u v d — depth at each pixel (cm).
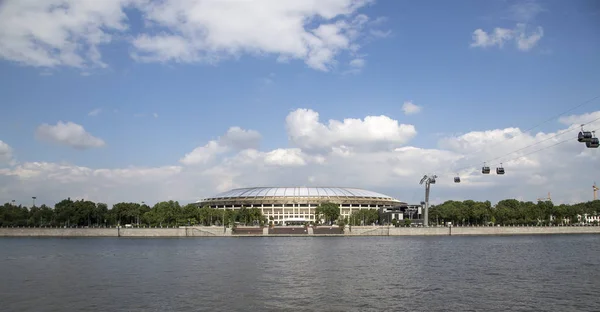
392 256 14200
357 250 16462
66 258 14000
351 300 7475
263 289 8425
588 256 14150
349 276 9956
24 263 12669
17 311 6856
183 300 7512
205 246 18925
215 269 11175
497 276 9938
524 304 7194
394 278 9656
